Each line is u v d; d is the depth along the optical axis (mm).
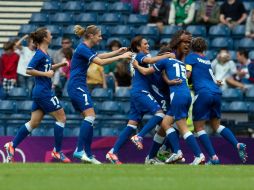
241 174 29203
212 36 63281
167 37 63531
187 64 39406
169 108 40000
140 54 39781
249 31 62250
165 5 65125
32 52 58594
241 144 39469
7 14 69375
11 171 29812
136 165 35062
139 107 40344
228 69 56062
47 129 52469
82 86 39344
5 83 58125
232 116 54344
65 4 69000
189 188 23734
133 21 65812
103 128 51438
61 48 59250
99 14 67688
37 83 39312
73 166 33656
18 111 56094
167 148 41188
